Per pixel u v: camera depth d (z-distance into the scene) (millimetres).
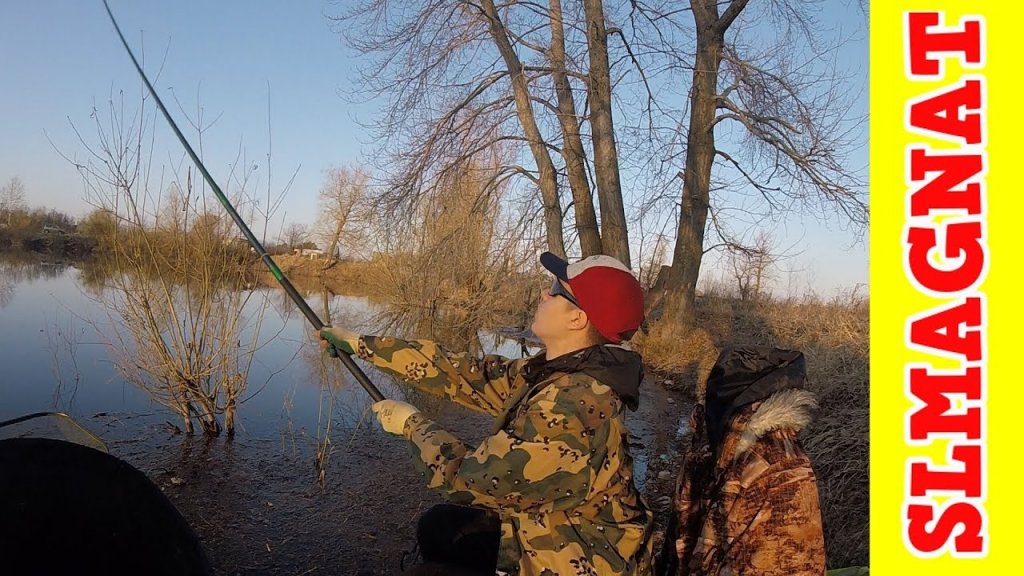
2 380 6762
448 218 11672
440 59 9586
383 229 10562
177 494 4473
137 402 6336
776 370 1881
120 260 5324
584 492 1531
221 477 4809
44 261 24438
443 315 12656
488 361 2240
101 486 1651
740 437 1852
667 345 10586
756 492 1781
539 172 10141
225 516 4215
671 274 11039
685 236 10961
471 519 2104
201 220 5473
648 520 1697
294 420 6301
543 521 1554
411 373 2178
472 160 10438
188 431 5648
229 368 5715
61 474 1622
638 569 1636
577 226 10289
